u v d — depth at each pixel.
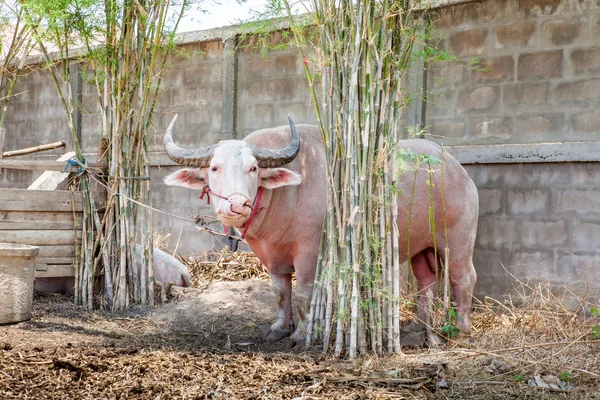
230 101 7.98
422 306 5.23
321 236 4.58
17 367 3.80
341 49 4.32
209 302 5.96
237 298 6.05
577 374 4.00
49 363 3.92
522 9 6.07
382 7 4.29
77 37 6.16
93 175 6.01
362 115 4.23
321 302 4.52
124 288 5.95
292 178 4.54
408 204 4.92
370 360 4.18
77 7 5.66
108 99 6.02
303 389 3.67
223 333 5.35
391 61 4.36
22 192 5.86
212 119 8.20
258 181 4.55
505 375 4.02
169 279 6.48
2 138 6.12
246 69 7.94
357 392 3.65
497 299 6.16
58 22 5.64
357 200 4.23
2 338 4.51
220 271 7.15
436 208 5.01
